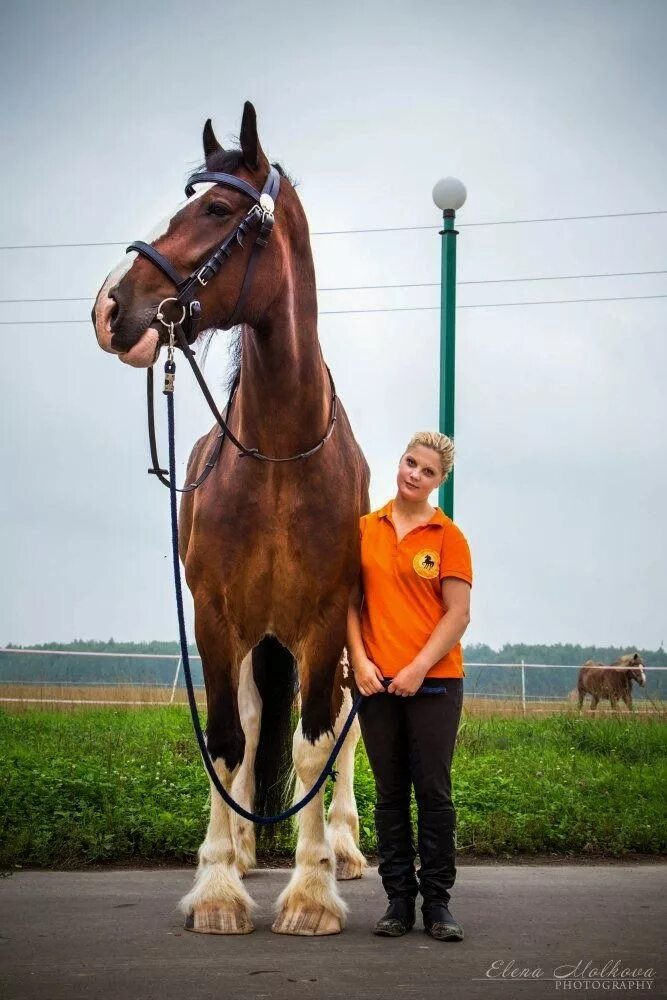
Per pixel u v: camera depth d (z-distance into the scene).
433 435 4.36
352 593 4.52
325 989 3.43
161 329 4.00
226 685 4.48
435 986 3.48
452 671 4.23
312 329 4.50
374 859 5.89
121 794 6.31
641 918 4.42
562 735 11.26
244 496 4.40
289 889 4.31
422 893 4.20
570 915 4.46
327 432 4.51
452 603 4.21
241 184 4.25
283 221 4.42
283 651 5.32
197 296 4.10
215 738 4.45
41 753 8.32
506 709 15.15
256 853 5.87
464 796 6.84
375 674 4.21
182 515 5.82
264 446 4.39
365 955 3.85
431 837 4.16
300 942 4.04
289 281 4.40
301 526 4.40
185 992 3.37
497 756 9.40
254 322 4.30
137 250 4.05
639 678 19.20
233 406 4.72
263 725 5.37
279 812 5.41
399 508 4.44
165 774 7.25
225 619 4.49
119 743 9.07
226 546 4.43
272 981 3.50
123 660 22.89
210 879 4.28
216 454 4.68
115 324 3.92
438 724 4.16
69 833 5.55
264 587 4.46
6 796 6.09
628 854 5.93
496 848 5.93
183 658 4.09
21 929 4.12
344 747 5.79
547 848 6.02
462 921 4.36
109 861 5.44
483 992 3.42
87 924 4.21
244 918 4.21
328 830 5.60
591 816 6.43
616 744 10.61
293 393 4.36
